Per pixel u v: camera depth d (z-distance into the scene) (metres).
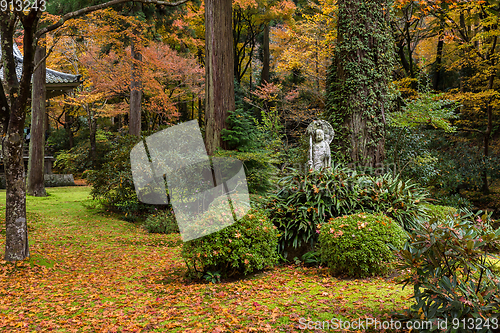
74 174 21.73
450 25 12.77
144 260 6.15
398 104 10.80
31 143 12.34
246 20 21.91
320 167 6.25
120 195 9.81
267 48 20.84
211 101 9.94
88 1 9.88
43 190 12.57
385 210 5.54
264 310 3.31
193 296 3.91
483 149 14.03
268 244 4.63
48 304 3.89
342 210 5.59
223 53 10.05
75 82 13.60
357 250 4.35
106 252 6.67
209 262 4.25
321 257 4.84
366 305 3.32
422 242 2.60
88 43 17.02
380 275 4.45
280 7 18.77
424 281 2.63
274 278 4.52
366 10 8.38
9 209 5.56
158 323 3.14
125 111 20.31
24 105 5.45
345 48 8.42
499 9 11.71
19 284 4.67
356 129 8.23
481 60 12.80
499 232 2.45
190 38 17.94
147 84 15.60
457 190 13.13
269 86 16.20
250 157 7.70
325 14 13.41
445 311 2.46
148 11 14.25
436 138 14.27
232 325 2.97
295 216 5.48
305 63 15.08
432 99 9.27
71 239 7.54
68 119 25.42
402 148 10.14
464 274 2.60
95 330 3.07
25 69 5.25
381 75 8.42
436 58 14.93
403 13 13.47
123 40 12.98
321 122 6.76
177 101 20.94
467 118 17.17
